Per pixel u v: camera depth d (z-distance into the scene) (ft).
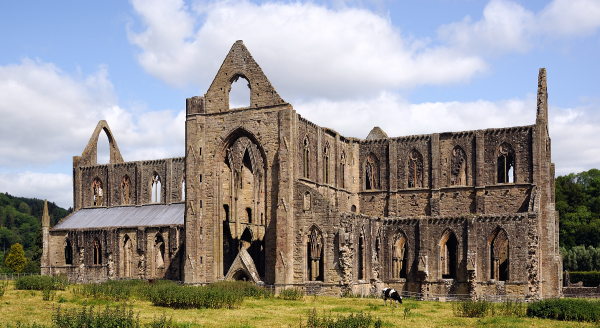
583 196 539.29
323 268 268.00
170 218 388.78
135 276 379.96
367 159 341.62
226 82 296.51
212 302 195.00
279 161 276.62
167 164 420.36
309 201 273.75
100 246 398.21
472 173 314.55
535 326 164.86
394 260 294.46
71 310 168.66
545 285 290.56
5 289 231.50
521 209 300.20
